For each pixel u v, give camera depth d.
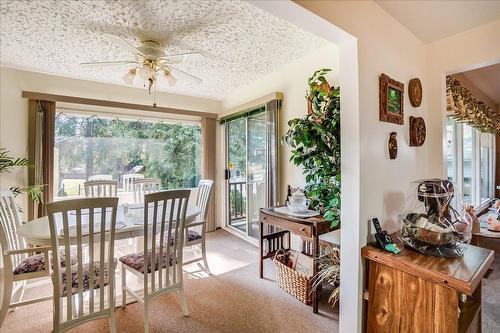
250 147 3.76
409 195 1.68
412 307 1.30
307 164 2.12
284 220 2.19
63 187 3.45
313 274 1.99
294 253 2.37
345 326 1.55
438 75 1.99
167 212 2.33
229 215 4.41
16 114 3.01
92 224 1.49
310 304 2.04
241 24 2.03
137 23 2.01
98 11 1.85
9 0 1.71
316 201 2.26
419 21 1.73
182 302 1.94
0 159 2.51
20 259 2.04
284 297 2.17
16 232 1.89
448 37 1.94
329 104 1.94
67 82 3.31
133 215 2.23
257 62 2.82
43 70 3.09
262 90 3.35
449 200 1.49
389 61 1.67
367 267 1.51
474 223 2.33
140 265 1.87
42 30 2.13
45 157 3.12
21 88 3.04
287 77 2.91
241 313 1.95
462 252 1.37
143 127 4.02
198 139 4.51
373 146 1.54
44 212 3.09
